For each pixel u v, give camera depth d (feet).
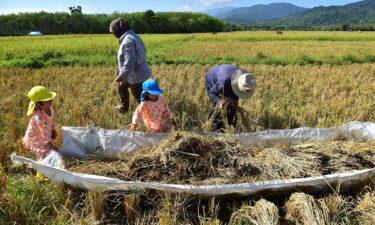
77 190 15.07
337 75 43.78
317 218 13.07
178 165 15.56
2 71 46.03
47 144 17.21
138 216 13.89
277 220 13.15
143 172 15.58
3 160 18.25
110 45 90.94
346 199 15.23
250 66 53.01
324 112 27.02
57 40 121.49
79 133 18.37
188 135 16.52
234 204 14.75
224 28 328.29
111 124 23.85
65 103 28.89
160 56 69.00
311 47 93.09
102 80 39.88
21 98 30.94
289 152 17.06
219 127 22.00
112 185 14.19
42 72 45.88
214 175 15.53
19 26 277.23
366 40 142.10
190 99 29.45
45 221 14.19
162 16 296.71
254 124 23.29
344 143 18.21
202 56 71.61
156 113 19.58
